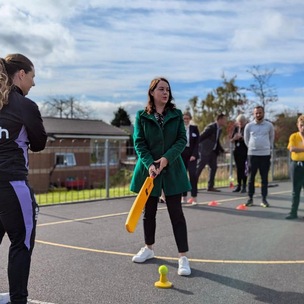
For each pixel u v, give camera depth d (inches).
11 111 115.0
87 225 266.5
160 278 158.6
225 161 549.6
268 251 205.9
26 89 126.0
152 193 172.6
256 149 335.9
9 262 118.8
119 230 251.8
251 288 155.6
